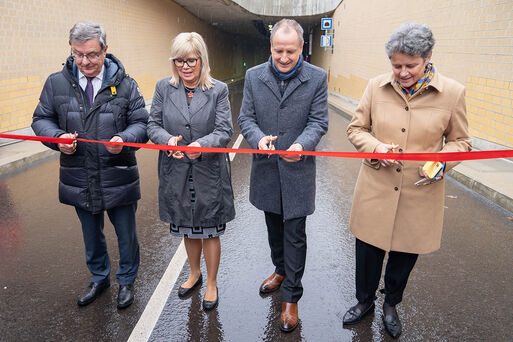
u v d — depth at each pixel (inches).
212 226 95.3
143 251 131.3
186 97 92.1
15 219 157.8
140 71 561.3
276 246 104.5
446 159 69.7
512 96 238.2
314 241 141.6
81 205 92.1
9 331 90.4
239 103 628.7
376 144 77.7
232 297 105.1
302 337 89.9
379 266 90.2
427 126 75.0
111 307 99.6
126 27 507.8
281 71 85.0
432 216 80.9
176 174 91.6
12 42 287.6
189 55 84.5
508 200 174.2
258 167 94.0
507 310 100.9
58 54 342.0
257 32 1569.9
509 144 242.5
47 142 83.9
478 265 124.6
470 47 284.8
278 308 100.5
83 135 89.0
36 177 217.8
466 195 195.2
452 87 74.0
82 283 111.1
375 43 538.0
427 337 90.1
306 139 84.2
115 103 89.7
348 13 720.3
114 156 91.0
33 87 311.4
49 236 141.9
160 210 97.0
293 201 89.8
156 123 93.5
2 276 114.7
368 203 84.4
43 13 320.2
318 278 116.4
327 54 978.1
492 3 257.6
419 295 107.3
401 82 73.6
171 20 724.7
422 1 373.7
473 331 92.5
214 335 90.1
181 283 111.7
